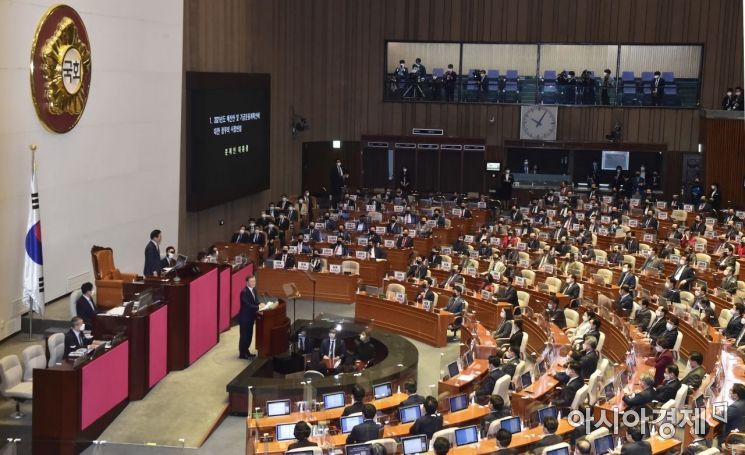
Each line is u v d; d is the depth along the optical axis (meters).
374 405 16.23
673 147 42.47
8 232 19.92
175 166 28.28
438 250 32.62
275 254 29.31
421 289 25.42
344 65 43.50
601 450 13.65
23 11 20.02
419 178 44.19
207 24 31.05
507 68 43.69
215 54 31.92
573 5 42.47
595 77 43.12
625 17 42.19
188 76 29.22
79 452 13.50
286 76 39.66
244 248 30.31
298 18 40.88
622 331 21.22
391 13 43.28
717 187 38.31
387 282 26.31
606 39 42.44
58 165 21.73
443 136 43.41
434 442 13.12
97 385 16.39
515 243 30.83
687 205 36.84
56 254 21.81
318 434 14.75
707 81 41.94
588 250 29.42
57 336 17.03
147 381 18.48
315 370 19.77
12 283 20.14
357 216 37.09
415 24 43.31
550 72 42.97
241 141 33.28
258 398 15.89
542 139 43.16
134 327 17.94
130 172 25.38
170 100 27.70
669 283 23.72
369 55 43.47
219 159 31.42
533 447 14.31
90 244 23.38
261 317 19.73
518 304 24.16
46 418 15.41
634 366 18.38
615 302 23.30
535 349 22.41
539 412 15.19
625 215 36.28
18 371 16.25
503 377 16.55
